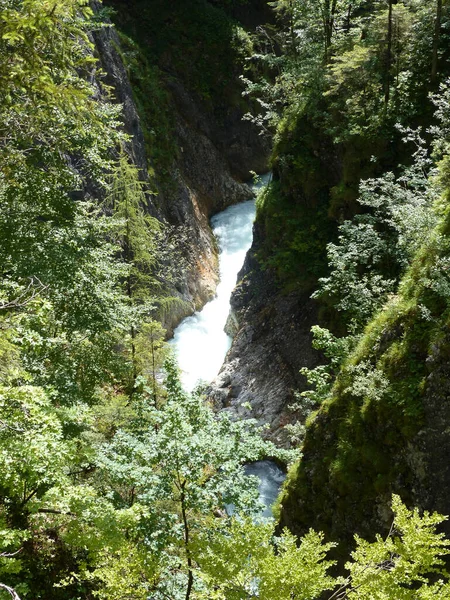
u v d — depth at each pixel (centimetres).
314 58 1903
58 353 1080
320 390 1174
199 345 2131
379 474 902
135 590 571
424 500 827
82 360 1155
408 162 1463
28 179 1080
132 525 623
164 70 3084
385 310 1059
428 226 983
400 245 1134
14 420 608
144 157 2319
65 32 573
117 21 3098
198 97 3128
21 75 554
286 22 3141
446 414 821
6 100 575
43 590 765
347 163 1567
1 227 1045
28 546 798
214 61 3203
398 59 1584
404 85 1540
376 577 486
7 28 516
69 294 1056
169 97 2944
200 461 655
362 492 925
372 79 1592
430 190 1066
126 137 1272
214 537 589
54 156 1070
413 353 917
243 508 670
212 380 1823
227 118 3209
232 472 699
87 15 574
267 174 3425
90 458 678
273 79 3353
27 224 1079
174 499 671
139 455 667
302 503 1043
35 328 970
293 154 1827
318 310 1593
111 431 1020
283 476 1431
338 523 954
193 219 2603
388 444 903
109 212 1812
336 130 1650
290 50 2264
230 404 1672
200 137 3028
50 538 846
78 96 584
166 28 3180
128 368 1232
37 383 920
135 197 1456
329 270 1622
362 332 1189
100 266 1176
